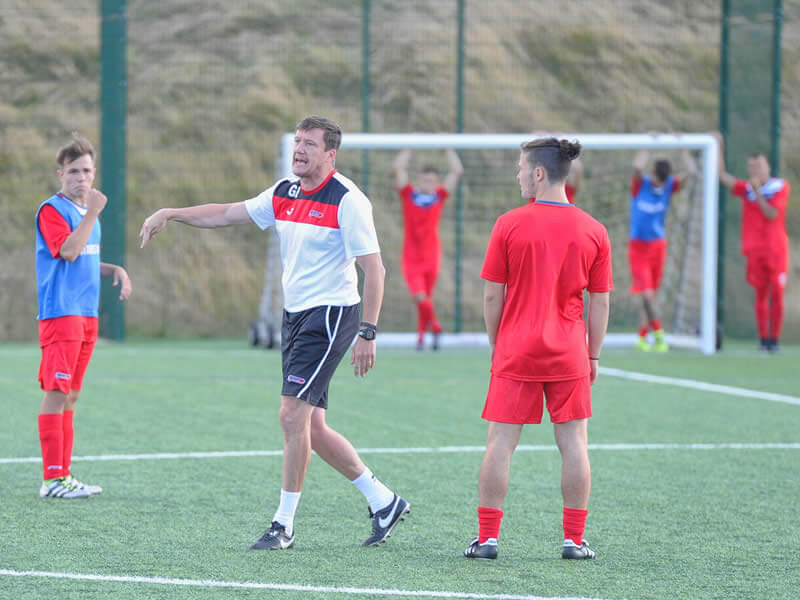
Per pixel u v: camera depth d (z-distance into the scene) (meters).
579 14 77.00
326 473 23.92
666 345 50.81
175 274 62.12
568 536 17.20
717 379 40.72
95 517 19.61
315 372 17.42
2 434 28.11
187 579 15.64
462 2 52.91
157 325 58.34
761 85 53.78
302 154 17.22
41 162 67.81
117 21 50.38
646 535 18.88
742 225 50.41
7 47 72.44
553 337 16.80
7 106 70.06
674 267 56.72
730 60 53.56
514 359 16.84
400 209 66.75
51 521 19.25
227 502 21.00
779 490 22.72
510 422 17.02
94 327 21.73
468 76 74.12
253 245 64.88
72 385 21.67
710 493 22.38
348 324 17.59
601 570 16.53
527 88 74.00
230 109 71.50
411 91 73.06
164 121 70.44
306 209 17.48
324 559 16.98
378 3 76.69
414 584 15.55
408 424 30.61
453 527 19.38
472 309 61.69
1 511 20.00
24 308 57.12
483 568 16.55
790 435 29.42
